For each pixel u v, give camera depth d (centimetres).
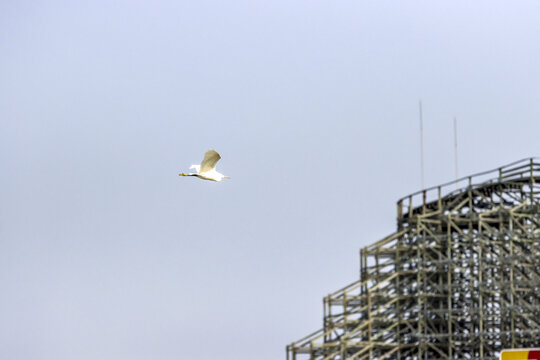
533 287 12344
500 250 12612
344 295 12775
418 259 12738
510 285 12306
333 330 12675
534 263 12450
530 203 12762
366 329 12812
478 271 12575
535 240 12456
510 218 12538
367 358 12706
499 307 12450
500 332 12131
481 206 13262
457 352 12769
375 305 12862
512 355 10562
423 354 12725
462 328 12912
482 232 12762
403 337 12719
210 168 7012
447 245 12838
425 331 12550
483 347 12619
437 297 12888
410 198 13362
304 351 12619
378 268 12912
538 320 12462
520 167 12800
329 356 12369
